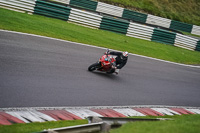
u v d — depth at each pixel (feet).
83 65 80.28
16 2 116.78
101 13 155.43
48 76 65.05
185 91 90.17
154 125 45.55
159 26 166.81
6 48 72.33
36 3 120.06
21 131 40.37
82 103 58.95
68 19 127.54
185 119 60.18
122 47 115.44
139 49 121.60
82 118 52.65
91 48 99.35
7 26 90.99
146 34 143.23
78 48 94.07
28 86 57.06
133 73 89.40
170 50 138.72
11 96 51.08
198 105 82.89
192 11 223.51
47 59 74.84
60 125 46.88
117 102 65.92
